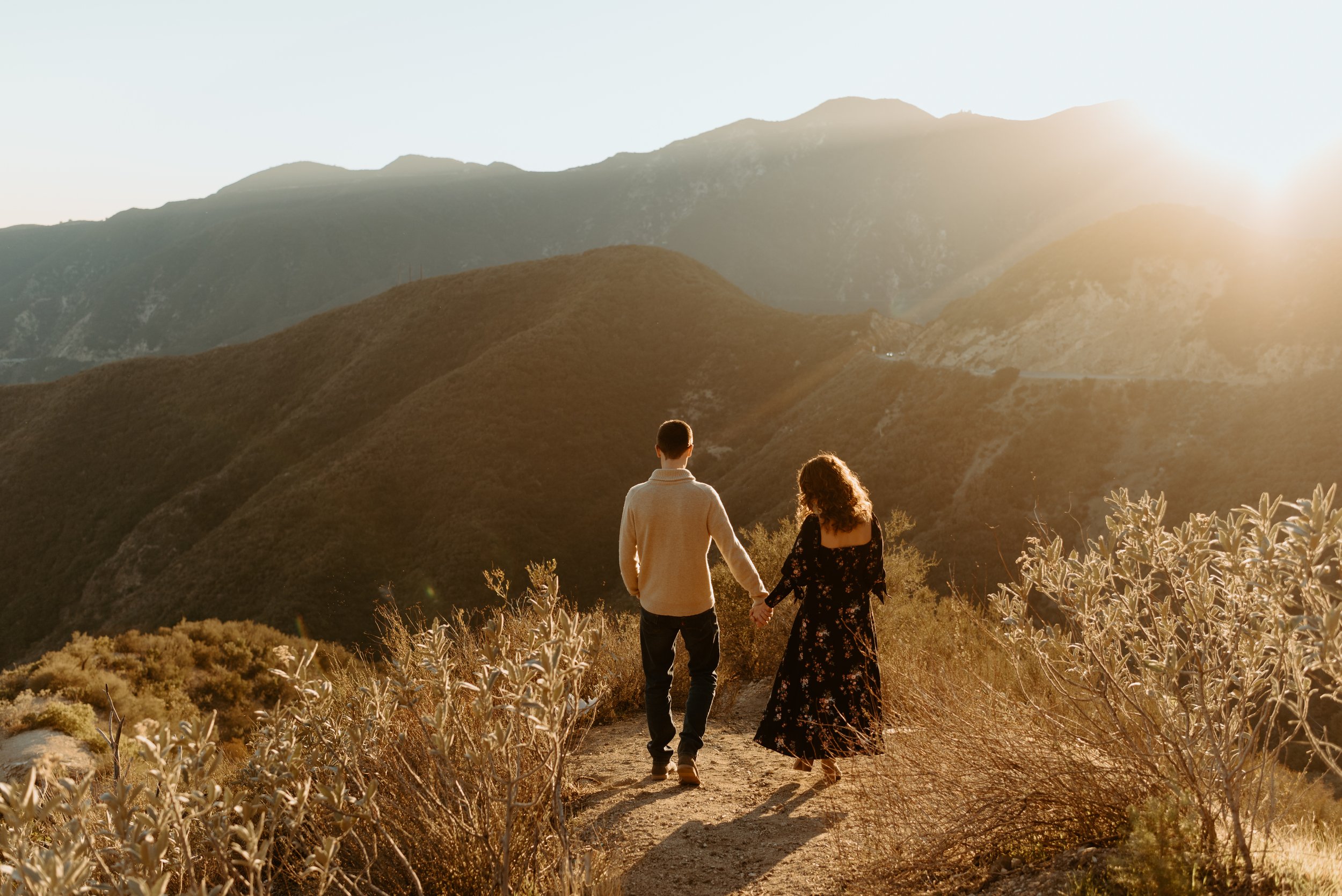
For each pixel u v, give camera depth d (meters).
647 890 2.48
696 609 3.66
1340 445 35.84
